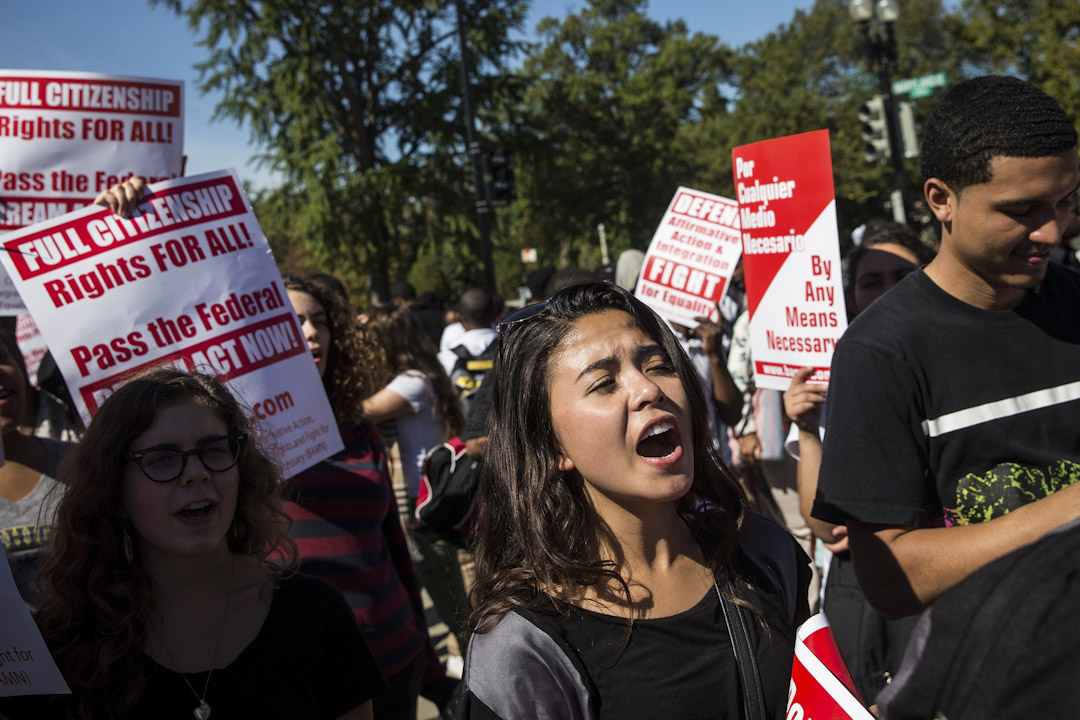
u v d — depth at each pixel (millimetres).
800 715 1206
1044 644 747
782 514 4531
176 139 2896
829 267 2436
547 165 28672
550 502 1552
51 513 2141
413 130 26047
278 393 2607
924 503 1690
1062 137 1537
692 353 4258
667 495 1497
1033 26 20547
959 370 1684
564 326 1578
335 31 24969
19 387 2311
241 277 2596
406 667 2703
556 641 1450
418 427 4066
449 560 3902
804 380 2438
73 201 2807
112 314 2438
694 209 4148
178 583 1833
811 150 2461
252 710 1792
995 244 1593
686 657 1474
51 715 1734
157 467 1786
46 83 2789
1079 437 1663
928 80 10664
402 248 26172
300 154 25031
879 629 2104
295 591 1942
